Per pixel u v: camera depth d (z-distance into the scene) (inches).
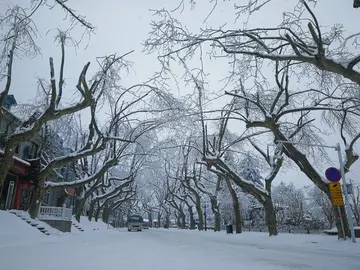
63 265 301.0
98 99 868.6
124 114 1034.7
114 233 1135.0
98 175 1029.8
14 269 272.2
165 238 873.5
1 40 511.8
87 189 1499.8
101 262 327.0
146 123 1081.4
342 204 589.6
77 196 1393.9
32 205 876.6
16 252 412.8
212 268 293.3
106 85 847.7
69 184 1004.6
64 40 711.1
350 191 626.8
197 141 1240.2
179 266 303.4
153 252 446.6
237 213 1126.4
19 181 1139.3
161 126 1034.7
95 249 477.7
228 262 341.7
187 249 513.3
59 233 833.5
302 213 2047.2
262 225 2073.1
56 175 1283.2
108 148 1421.0
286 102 724.7
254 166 1240.8
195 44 479.8
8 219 733.9
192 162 1577.3
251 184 874.1
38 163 1070.4
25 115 967.6
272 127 722.2
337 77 651.5
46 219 935.0
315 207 2459.4
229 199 1904.5
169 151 1450.5
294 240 713.0
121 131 1120.8
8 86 629.6
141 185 2225.6
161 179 2196.1
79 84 718.5
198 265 312.3
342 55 548.1
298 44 450.0
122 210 3240.7
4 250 439.5
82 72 675.4
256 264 327.6
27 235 682.8
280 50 557.3
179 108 892.6
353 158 694.5
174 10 368.2
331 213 1772.9
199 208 1728.6
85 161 1441.9
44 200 1403.8
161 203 2568.9
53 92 691.4
